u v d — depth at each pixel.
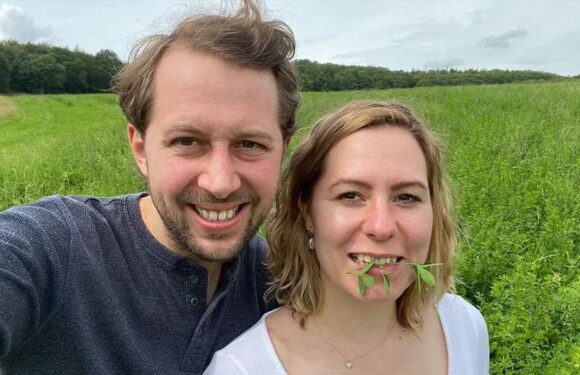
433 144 0.50
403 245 0.46
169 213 0.45
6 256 0.39
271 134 0.46
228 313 0.52
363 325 0.49
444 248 0.54
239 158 0.45
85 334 0.43
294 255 0.52
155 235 0.48
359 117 0.46
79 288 0.43
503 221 1.31
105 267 0.45
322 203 0.47
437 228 0.52
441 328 0.54
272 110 0.46
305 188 0.50
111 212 0.48
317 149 0.47
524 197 1.39
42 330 0.42
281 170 0.52
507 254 1.12
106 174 2.50
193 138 0.44
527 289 0.90
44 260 0.42
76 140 4.52
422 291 0.52
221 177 0.43
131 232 0.47
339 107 0.51
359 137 0.46
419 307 0.51
